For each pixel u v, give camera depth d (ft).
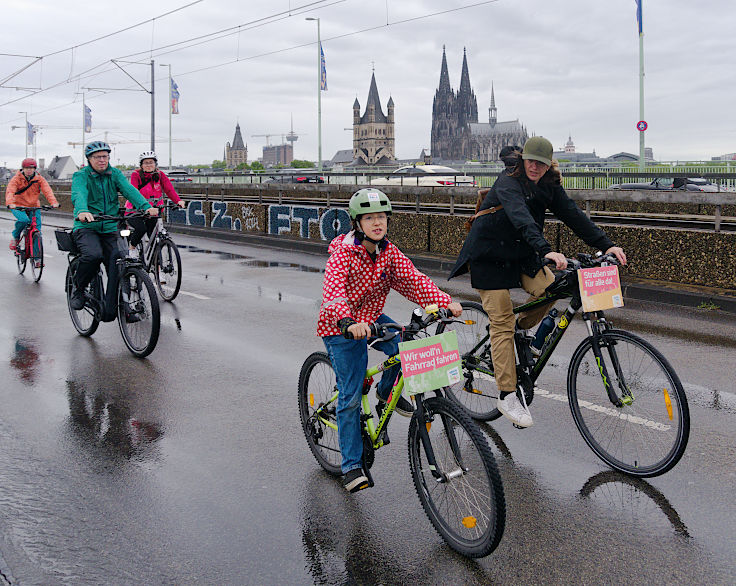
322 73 167.43
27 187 37.91
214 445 15.20
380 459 14.46
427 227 45.19
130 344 22.61
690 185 85.35
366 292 11.99
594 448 14.12
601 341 13.64
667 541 11.05
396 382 12.10
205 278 38.47
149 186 31.35
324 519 11.96
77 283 23.61
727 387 18.37
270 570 10.41
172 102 199.82
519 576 10.17
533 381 14.79
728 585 9.87
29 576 10.19
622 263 13.94
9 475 13.66
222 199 71.10
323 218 53.57
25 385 19.45
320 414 13.71
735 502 12.28
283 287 35.42
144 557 10.75
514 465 13.97
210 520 11.93
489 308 14.69
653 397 12.97
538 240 13.05
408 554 10.84
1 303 31.53
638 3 102.83
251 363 21.53
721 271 30.09
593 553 10.73
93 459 14.47
